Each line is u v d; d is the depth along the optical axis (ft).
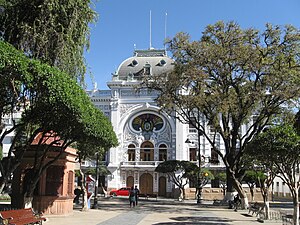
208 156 176.24
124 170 182.70
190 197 167.32
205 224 62.54
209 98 95.76
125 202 121.29
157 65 194.80
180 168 144.15
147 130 185.88
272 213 77.56
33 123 53.52
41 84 41.83
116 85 188.44
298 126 63.52
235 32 96.58
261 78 96.07
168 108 103.30
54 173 68.69
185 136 180.86
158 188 179.01
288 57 97.30
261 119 99.25
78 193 102.32
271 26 97.45
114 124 185.16
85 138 53.26
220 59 94.02
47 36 55.62
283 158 51.55
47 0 55.83
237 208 94.84
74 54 60.23
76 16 58.75
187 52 98.37
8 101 47.37
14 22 55.88
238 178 103.30
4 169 55.11
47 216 66.39
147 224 60.85
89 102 49.55
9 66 38.88
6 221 40.57
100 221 63.16
